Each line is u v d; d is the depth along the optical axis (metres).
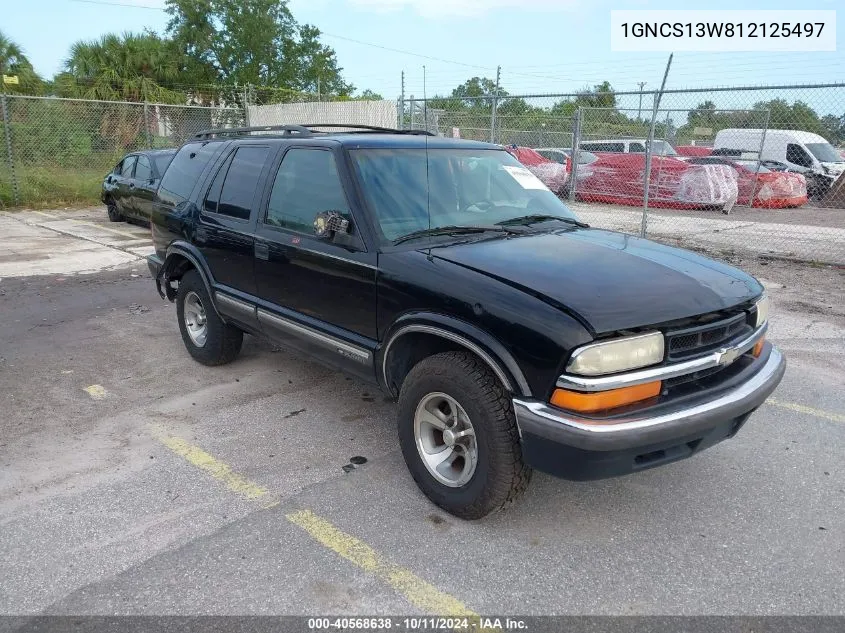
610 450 2.70
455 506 3.25
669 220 13.96
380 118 18.75
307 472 3.77
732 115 15.46
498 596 2.77
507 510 3.39
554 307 2.82
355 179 3.74
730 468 3.84
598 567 2.96
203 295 5.14
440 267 3.23
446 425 3.28
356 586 2.82
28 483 3.65
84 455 3.97
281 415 4.54
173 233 5.34
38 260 10.00
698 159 16.27
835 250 10.60
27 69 27.06
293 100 37.34
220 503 3.45
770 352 3.53
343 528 3.23
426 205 3.83
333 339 3.79
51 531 3.20
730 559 3.02
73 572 2.90
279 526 3.25
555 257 3.36
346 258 3.62
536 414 2.78
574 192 13.76
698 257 3.72
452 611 2.69
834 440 4.18
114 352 5.84
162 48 30.64
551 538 3.17
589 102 17.12
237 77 38.78
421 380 3.24
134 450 4.03
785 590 2.80
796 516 3.36
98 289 8.25
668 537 3.18
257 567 2.94
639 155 14.97
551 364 2.74
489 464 3.01
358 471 3.79
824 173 17.50
